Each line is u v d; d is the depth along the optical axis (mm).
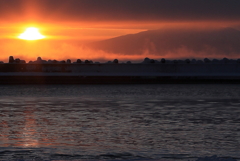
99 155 37344
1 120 60375
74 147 40531
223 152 38844
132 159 33000
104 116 65438
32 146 40844
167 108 78938
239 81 171250
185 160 35469
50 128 52406
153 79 173000
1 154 37250
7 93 121188
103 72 186125
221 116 65562
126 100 98000
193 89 137625
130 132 49344
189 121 59375
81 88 143000
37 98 104188
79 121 59250
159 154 37938
